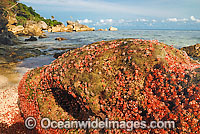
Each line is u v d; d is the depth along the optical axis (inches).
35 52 846.5
